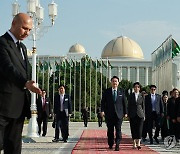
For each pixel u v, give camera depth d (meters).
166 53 34.12
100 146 14.88
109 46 110.31
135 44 110.75
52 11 19.70
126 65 106.12
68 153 12.47
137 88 14.16
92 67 53.66
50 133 22.91
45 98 19.47
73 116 50.19
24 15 5.08
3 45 4.91
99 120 34.97
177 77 88.00
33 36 18.70
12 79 4.77
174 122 15.66
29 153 12.27
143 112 13.99
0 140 4.80
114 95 13.35
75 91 50.66
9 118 4.90
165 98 17.77
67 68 52.34
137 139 13.96
